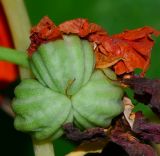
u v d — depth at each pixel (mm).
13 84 164
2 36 144
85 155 126
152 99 113
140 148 115
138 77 115
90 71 114
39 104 113
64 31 113
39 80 115
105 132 114
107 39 117
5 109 161
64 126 113
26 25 127
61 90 113
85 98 113
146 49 118
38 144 120
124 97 118
